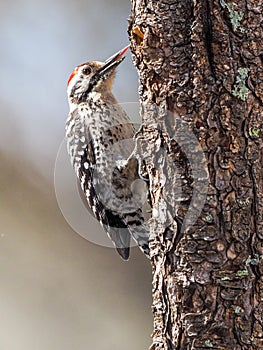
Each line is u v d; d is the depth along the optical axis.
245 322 7.49
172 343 7.82
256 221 7.57
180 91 7.87
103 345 14.78
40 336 15.10
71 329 15.02
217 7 7.72
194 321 7.62
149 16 8.07
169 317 7.89
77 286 15.30
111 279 15.08
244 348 7.48
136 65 8.38
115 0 17.00
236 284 7.53
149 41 8.04
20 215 15.84
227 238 7.60
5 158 16.20
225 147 7.68
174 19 7.96
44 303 15.34
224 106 7.69
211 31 7.74
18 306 15.32
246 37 7.73
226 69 7.69
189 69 7.87
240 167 7.63
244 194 7.60
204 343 7.56
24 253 15.66
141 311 14.76
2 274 15.47
